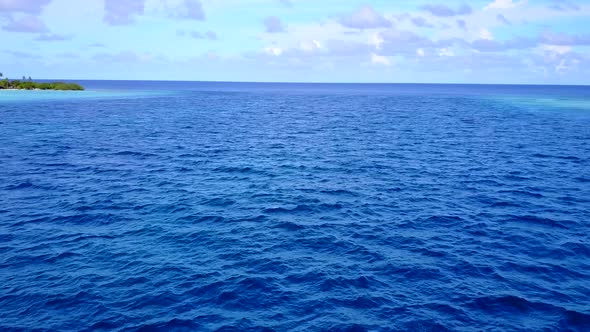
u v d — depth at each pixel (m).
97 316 11.63
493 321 11.66
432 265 14.82
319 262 14.98
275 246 16.28
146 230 17.61
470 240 17.02
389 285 13.48
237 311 11.97
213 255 15.40
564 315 11.96
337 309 12.12
